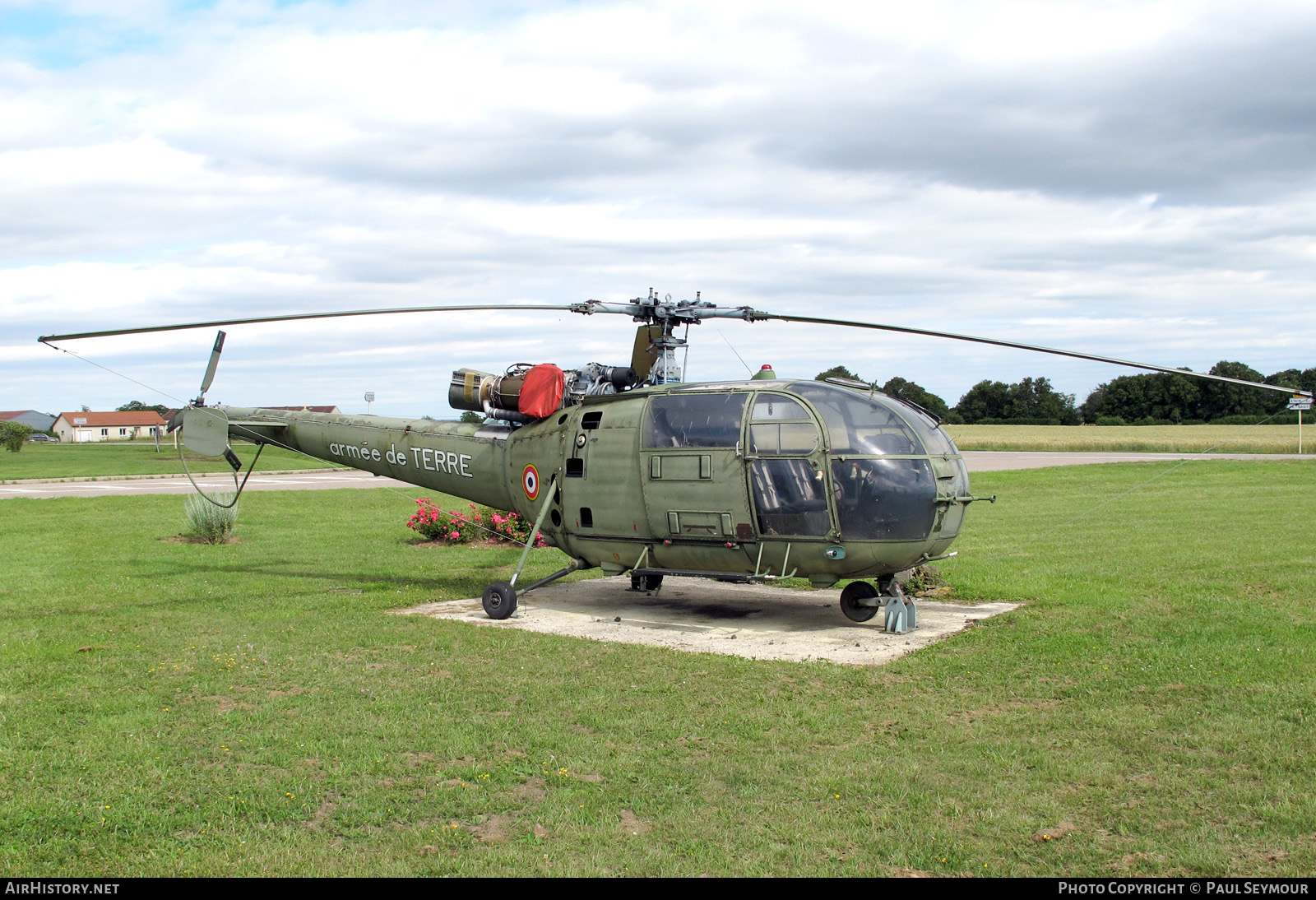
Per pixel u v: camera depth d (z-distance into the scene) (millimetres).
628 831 5598
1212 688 8008
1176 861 5102
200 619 11625
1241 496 26656
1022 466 40219
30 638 10555
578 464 12000
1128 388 86125
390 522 23125
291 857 5301
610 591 14156
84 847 5430
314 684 8664
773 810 5852
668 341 12047
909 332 10484
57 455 61219
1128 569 14750
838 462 10156
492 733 7258
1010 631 10500
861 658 9500
